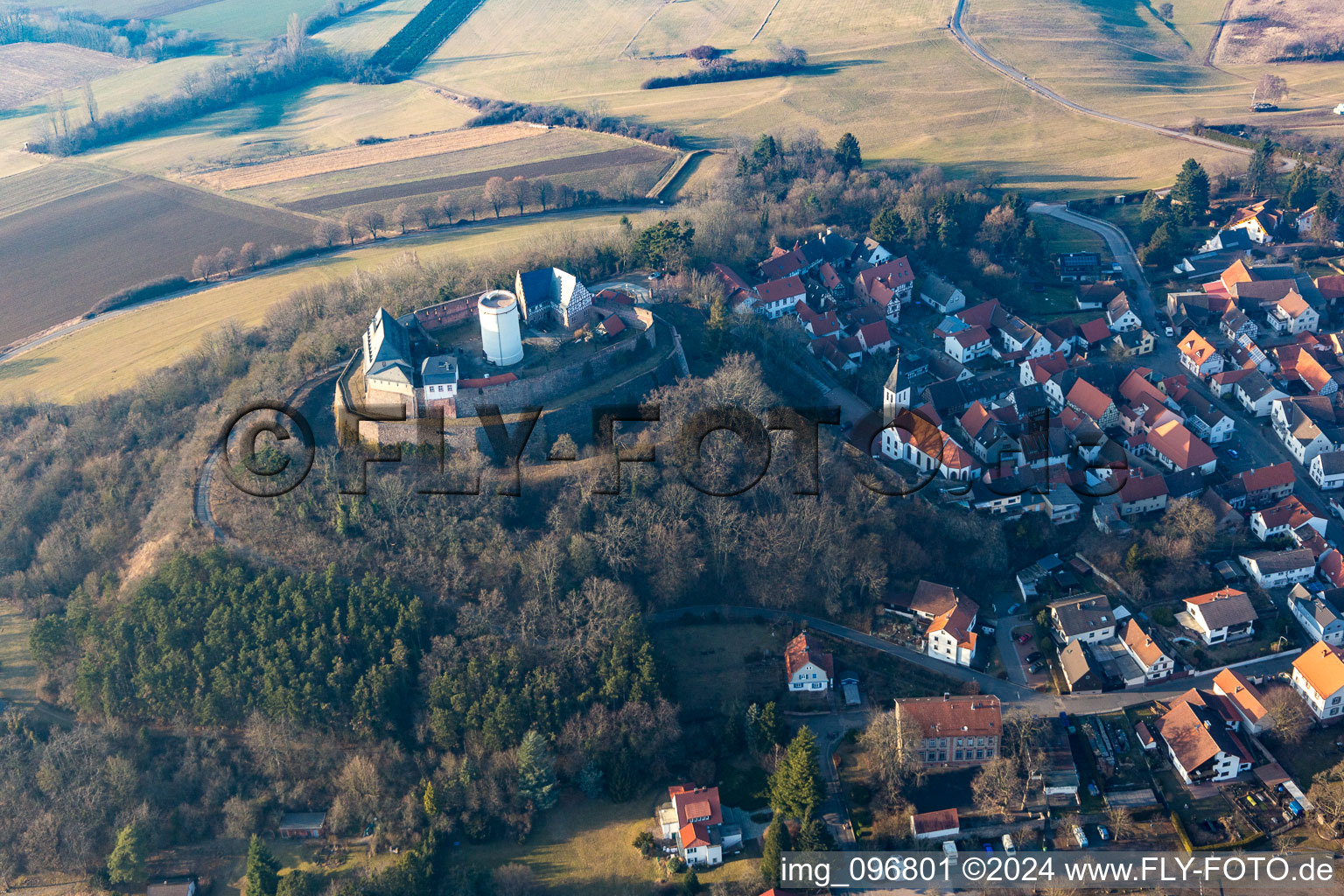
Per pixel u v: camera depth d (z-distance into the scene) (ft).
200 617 633.20
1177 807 571.69
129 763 597.93
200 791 602.85
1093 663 648.79
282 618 624.59
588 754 596.29
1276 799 570.05
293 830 579.48
